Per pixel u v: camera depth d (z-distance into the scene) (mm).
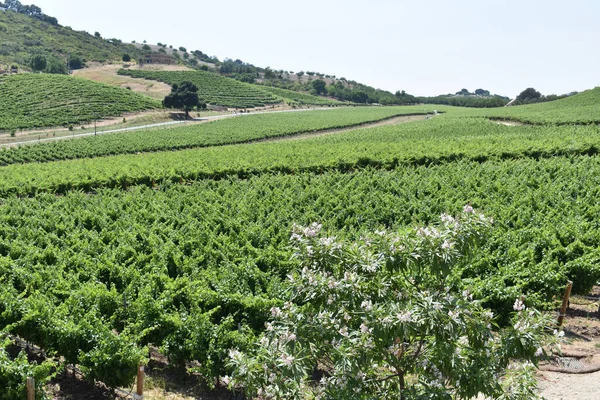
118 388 13602
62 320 14297
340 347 8211
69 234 25344
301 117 124188
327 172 44812
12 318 15391
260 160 50531
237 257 21906
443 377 8789
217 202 32719
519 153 47938
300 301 8781
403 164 47219
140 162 52688
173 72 174625
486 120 95812
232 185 39469
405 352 9117
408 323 7883
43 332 14586
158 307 15062
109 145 75250
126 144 76250
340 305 8438
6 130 95125
